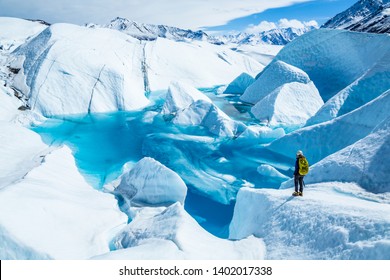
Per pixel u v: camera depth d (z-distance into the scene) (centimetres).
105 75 2666
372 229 603
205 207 1279
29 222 743
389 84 1758
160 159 1730
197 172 1575
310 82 2478
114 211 1046
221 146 1900
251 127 2028
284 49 3359
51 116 2383
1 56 3048
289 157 1580
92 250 787
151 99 3183
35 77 2469
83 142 1964
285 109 2331
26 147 1506
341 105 1819
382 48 2500
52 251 694
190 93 2603
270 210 844
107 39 3538
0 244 667
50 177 1109
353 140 1298
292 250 683
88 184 1315
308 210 752
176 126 2270
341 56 2855
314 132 1494
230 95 3481
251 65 5244
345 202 764
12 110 2253
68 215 872
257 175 1511
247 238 806
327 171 990
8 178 1070
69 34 3034
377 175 856
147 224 855
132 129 2228
